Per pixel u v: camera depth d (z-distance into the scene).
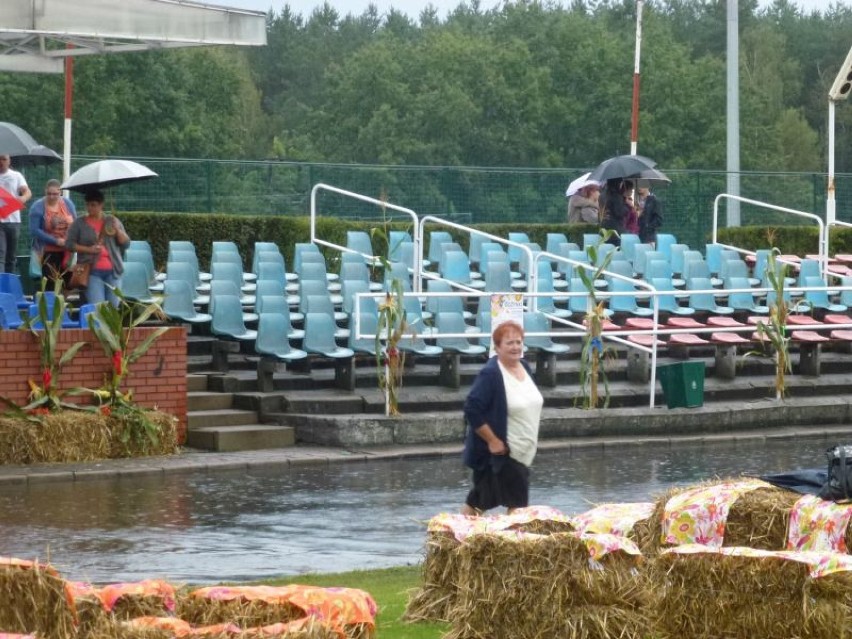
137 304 30.44
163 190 45.66
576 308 38.69
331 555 20.72
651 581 13.90
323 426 30.42
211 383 32.12
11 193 35.22
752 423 33.72
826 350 39.56
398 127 118.25
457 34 125.69
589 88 118.56
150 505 24.38
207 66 111.06
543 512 16.30
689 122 116.88
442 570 15.70
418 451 29.88
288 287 38.31
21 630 11.79
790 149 136.25
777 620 13.21
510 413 18.78
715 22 166.12
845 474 15.02
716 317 39.81
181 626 11.95
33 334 28.89
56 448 28.03
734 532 15.20
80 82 97.31
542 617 14.20
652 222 44.81
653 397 33.53
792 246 51.19
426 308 37.19
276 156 116.69
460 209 50.41
